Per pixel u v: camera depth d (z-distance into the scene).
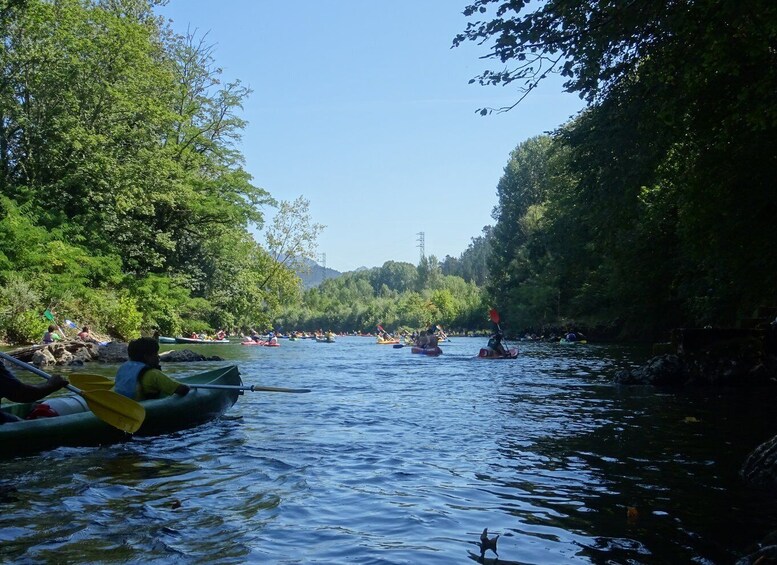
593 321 42.16
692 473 5.06
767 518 3.87
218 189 35.50
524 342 42.25
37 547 3.30
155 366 7.47
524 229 61.34
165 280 31.53
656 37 9.10
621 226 12.74
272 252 48.38
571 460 5.55
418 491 4.50
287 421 7.81
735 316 19.08
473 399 10.18
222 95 35.75
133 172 29.34
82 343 18.38
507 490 4.54
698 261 18.09
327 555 3.22
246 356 23.77
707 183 12.47
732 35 8.05
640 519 3.86
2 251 24.38
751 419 7.95
